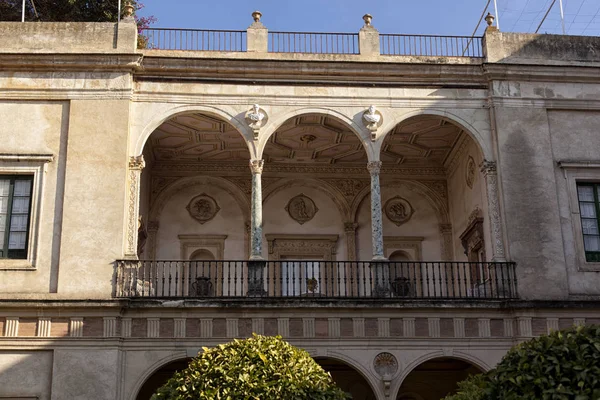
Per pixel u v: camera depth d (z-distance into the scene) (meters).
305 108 22.06
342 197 26.89
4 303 19.53
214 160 26.67
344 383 24.12
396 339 20.20
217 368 14.34
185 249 26.05
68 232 20.36
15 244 20.56
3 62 21.41
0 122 21.22
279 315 20.11
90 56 21.55
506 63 22.42
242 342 15.00
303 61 22.03
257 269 20.70
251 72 22.08
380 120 22.14
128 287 19.97
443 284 26.22
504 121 22.17
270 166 26.88
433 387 24.53
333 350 20.02
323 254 26.52
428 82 22.52
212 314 20.00
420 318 20.44
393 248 26.78
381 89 22.39
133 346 19.69
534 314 20.58
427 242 26.89
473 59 22.75
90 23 22.00
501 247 21.33
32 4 28.88
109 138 21.14
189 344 19.80
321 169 27.06
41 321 19.62
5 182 21.02
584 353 11.23
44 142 21.17
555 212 21.55
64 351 19.44
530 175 21.80
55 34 21.84
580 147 22.33
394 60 22.67
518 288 20.80
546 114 22.44
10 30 21.77
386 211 27.09
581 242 21.48
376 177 21.77
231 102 21.94
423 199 27.34
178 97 21.81
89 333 19.58
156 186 26.33
